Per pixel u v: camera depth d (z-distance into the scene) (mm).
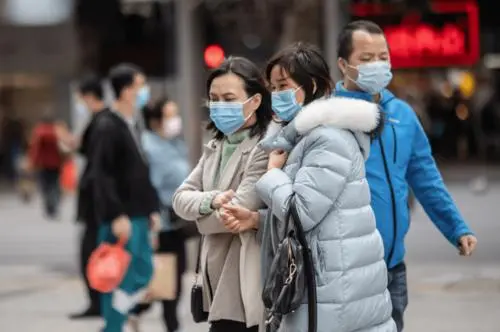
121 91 16266
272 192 10336
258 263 11234
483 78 66062
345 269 10141
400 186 12273
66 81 62438
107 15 37594
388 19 28062
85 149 19859
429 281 24156
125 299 16266
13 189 57531
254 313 11172
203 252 11656
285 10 27234
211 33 27469
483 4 37938
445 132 63719
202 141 26703
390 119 12156
